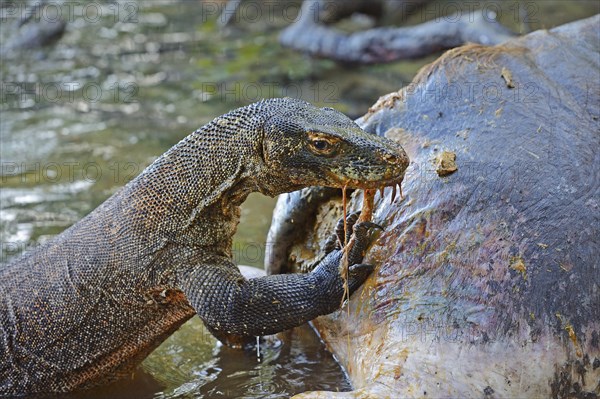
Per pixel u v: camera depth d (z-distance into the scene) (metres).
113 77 28.12
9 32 31.72
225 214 12.51
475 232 11.12
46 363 13.24
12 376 13.30
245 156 12.05
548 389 10.59
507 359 10.50
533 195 11.30
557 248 11.00
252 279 12.12
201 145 12.40
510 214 11.18
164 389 13.30
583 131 11.99
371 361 10.99
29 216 18.95
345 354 11.91
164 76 28.14
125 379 13.60
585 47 13.39
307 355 13.66
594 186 11.48
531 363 10.53
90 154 22.23
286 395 12.70
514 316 10.64
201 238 12.51
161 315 13.00
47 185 20.52
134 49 30.77
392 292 11.26
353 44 28.08
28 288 13.27
